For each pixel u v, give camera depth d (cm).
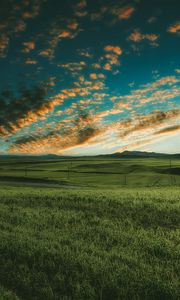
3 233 1352
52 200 2388
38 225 1550
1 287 816
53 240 1244
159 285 808
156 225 1580
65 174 14725
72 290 805
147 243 1205
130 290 793
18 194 2786
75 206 2116
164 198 2319
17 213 1883
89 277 874
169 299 754
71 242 1226
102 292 791
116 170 17512
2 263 1006
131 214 1817
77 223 1614
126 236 1317
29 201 2388
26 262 1008
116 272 905
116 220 1692
